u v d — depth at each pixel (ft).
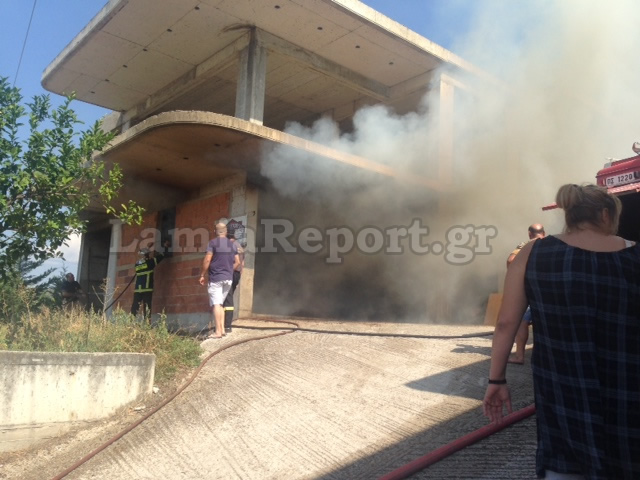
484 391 15.71
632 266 6.64
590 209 7.11
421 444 12.85
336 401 16.65
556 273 6.75
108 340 21.18
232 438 15.29
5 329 20.08
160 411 18.02
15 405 16.29
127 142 30.94
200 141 30.42
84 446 16.20
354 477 11.93
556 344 6.59
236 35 36.19
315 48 37.70
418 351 21.17
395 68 39.78
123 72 41.98
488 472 10.97
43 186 21.11
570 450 6.31
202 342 25.94
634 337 6.43
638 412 6.24
